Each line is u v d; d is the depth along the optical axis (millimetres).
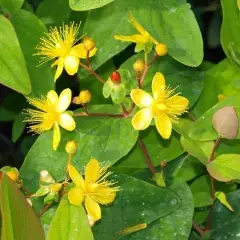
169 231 304
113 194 290
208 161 303
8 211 254
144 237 305
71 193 278
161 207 302
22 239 260
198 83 336
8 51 310
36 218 262
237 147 321
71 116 303
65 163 309
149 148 328
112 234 301
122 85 297
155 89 297
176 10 320
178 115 322
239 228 323
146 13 320
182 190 312
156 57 315
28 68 339
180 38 315
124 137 309
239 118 308
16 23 341
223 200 313
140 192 305
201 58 311
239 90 341
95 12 334
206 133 307
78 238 267
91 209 284
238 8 325
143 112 296
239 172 300
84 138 310
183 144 305
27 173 308
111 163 303
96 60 336
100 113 316
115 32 334
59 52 315
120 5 333
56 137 300
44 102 310
